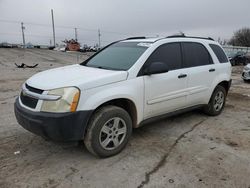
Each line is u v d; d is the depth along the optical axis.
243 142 4.43
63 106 3.29
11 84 9.75
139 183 3.15
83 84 3.42
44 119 3.26
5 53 30.16
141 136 4.57
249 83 12.27
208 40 5.66
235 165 3.61
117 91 3.70
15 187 3.02
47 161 3.63
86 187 3.05
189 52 5.00
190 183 3.17
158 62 4.12
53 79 3.65
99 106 3.66
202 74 5.14
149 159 3.74
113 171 3.40
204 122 5.42
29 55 29.42
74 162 3.61
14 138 4.35
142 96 4.05
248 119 5.75
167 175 3.33
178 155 3.88
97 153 3.64
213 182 3.20
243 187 3.11
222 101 5.96
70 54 36.66
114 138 3.79
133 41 4.88
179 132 4.80
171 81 4.47
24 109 3.51
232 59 27.98
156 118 4.48
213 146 4.22
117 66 4.20
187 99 4.90
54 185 3.08
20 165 3.50
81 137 3.45
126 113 3.85
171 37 4.77
